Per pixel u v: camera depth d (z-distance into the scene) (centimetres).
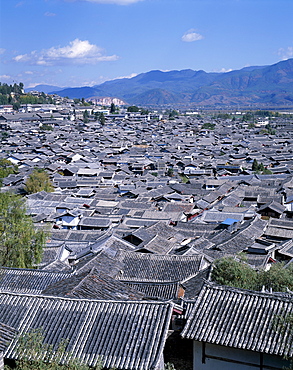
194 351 1675
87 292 1955
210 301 1719
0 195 3281
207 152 13150
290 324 1562
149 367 1488
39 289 2689
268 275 2464
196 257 3272
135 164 10769
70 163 10762
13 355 1554
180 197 7488
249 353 1592
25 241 3152
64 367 1491
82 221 5869
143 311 1697
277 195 7175
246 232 4578
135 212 6238
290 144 14812
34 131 16538
